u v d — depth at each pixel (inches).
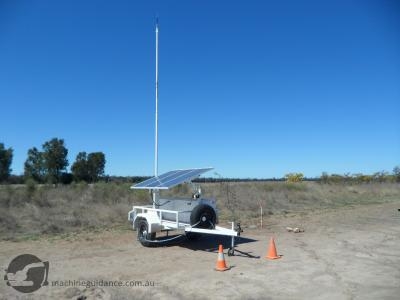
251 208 934.4
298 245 507.5
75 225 668.7
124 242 534.0
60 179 2235.5
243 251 470.9
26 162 2228.1
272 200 1082.7
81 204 872.3
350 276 354.6
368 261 414.6
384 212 898.7
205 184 1311.5
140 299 295.6
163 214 529.7
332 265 396.5
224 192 1100.5
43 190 1053.2
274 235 592.4
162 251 475.2
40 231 611.5
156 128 597.0
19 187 1174.3
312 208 995.3
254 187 1355.8
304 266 392.5
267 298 294.7
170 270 381.1
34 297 304.2
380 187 1672.0
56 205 873.5
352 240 542.6
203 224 477.7
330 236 578.2
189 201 506.9
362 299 291.3
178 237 536.7
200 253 462.6
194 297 298.5
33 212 746.2
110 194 998.4
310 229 649.0
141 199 955.3
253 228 663.1
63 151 2249.0
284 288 319.3
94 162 2356.1
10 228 623.8
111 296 303.4
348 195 1387.8
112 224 687.1
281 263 406.0
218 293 307.3
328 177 1988.2
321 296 298.8
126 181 1460.4
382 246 498.9
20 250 479.5
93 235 585.6
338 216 824.3
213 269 382.3
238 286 325.1
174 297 299.1
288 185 1482.5
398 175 2129.7
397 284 329.4
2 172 2158.0
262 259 424.8
